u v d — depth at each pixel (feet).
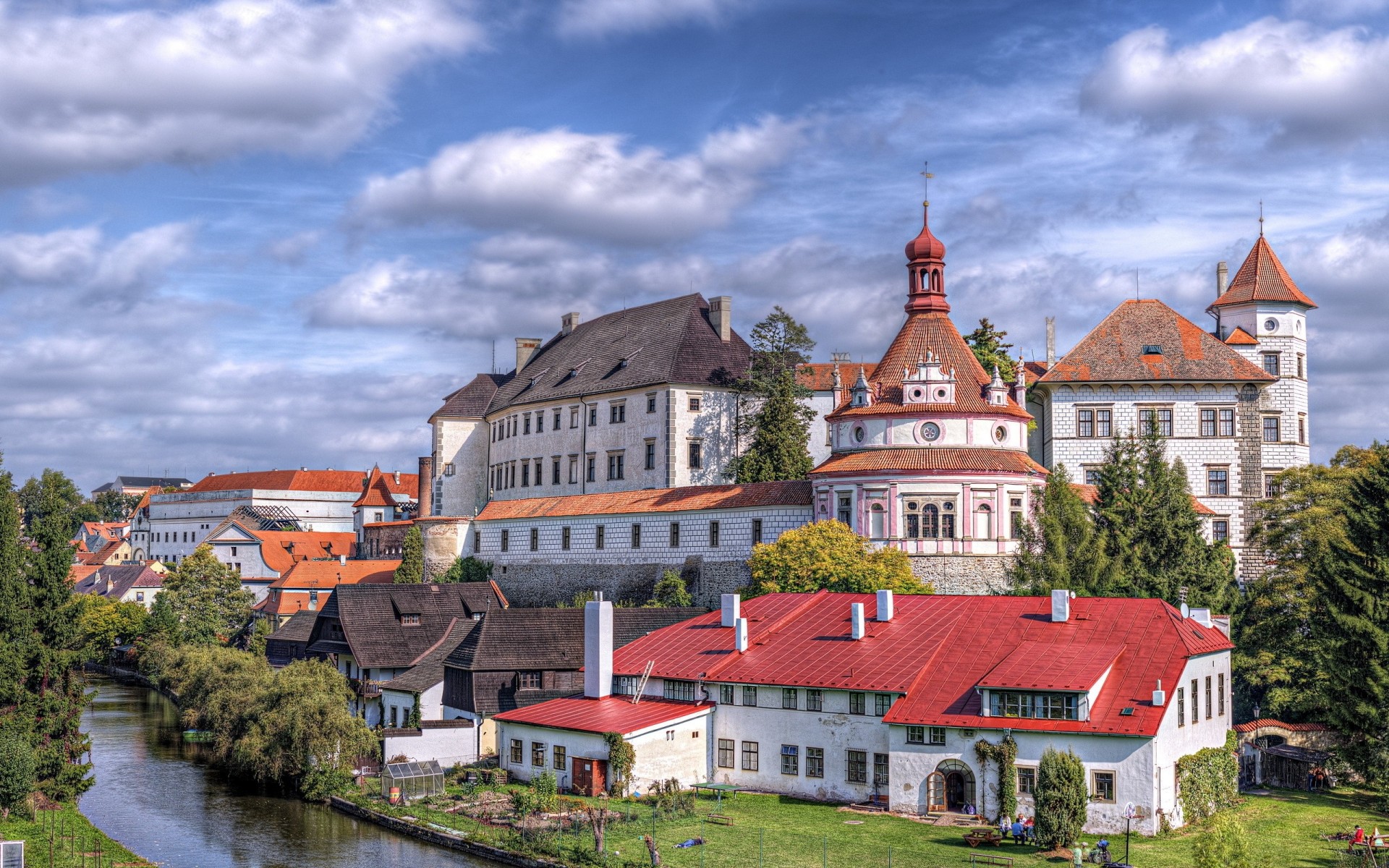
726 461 410.11
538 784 241.96
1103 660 224.12
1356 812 228.02
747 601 290.35
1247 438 390.63
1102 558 311.47
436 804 243.60
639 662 272.92
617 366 435.94
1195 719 228.43
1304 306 402.93
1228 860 172.65
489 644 288.71
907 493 313.12
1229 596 326.44
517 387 497.05
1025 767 215.31
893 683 233.96
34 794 234.38
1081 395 395.75
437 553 437.99
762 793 245.45
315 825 237.25
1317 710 271.69
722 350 418.51
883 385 331.16
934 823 217.36
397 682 311.06
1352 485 297.53
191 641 463.01
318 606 469.98
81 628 261.85
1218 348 395.75
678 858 197.47
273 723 268.41
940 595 271.69
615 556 379.35
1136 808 207.82
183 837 228.22
